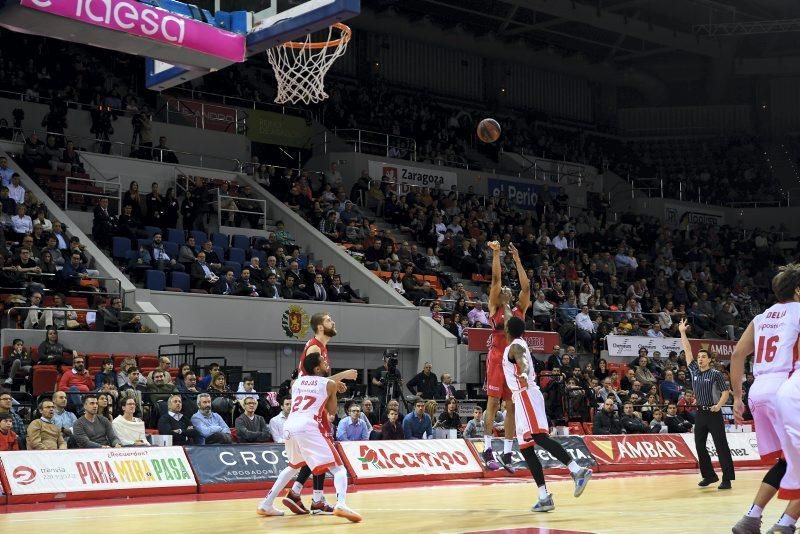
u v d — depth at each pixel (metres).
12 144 22.27
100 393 12.34
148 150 24.80
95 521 7.89
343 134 31.33
